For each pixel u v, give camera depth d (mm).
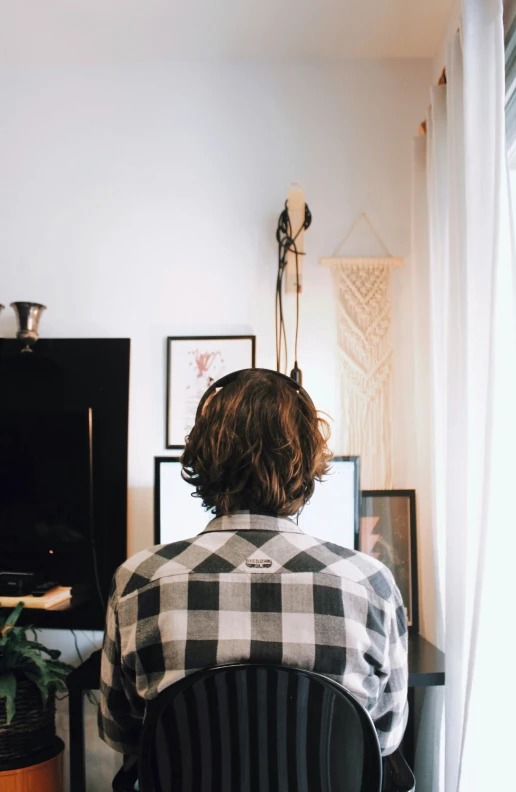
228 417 812
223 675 731
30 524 1788
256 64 1902
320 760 757
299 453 807
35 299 1885
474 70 1128
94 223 1891
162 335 1848
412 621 1645
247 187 1873
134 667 774
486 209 1109
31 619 1801
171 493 1629
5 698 1499
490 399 1030
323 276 1835
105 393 1844
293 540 801
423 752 1542
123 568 814
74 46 1832
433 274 1562
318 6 1641
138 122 1905
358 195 1856
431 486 1595
